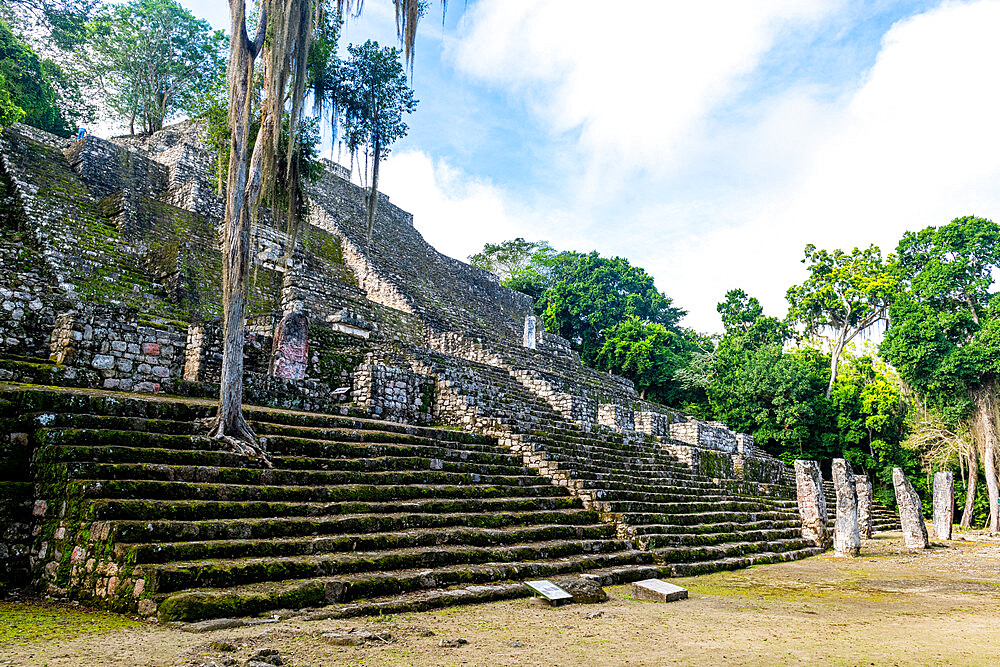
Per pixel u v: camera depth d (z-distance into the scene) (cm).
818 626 674
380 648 504
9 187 1728
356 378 1477
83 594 609
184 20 3127
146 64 3133
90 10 2748
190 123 2848
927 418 2772
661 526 1262
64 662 422
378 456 1088
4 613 562
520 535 998
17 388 816
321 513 833
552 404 2097
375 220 3216
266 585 623
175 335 1184
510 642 546
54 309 1309
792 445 3244
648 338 3803
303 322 1459
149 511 666
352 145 1527
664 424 2472
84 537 629
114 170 2148
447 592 724
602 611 717
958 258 3238
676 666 480
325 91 1437
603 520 1227
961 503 2994
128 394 988
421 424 1565
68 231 1641
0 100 1902
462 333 2456
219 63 3191
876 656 532
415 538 848
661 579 1026
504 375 2184
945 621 724
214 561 635
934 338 2722
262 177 1015
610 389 3003
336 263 2525
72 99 3019
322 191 3083
